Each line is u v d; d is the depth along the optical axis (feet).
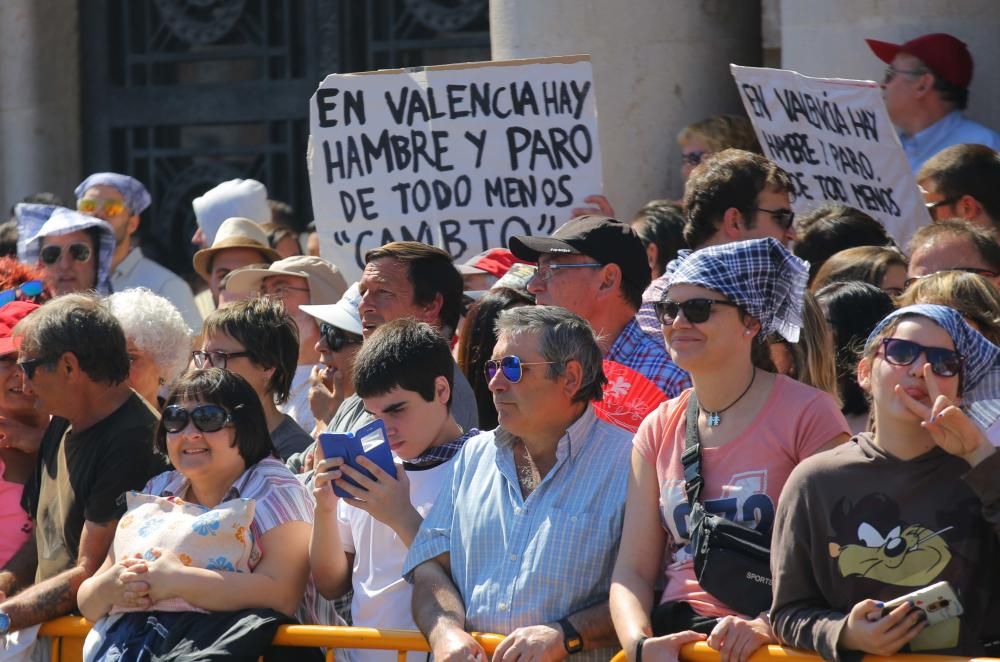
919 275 40.01
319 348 45.70
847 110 49.78
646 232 51.21
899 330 27.86
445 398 35.91
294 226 72.59
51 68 81.92
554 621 31.83
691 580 30.81
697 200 44.29
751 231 43.60
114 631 34.73
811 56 58.44
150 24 81.71
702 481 30.81
